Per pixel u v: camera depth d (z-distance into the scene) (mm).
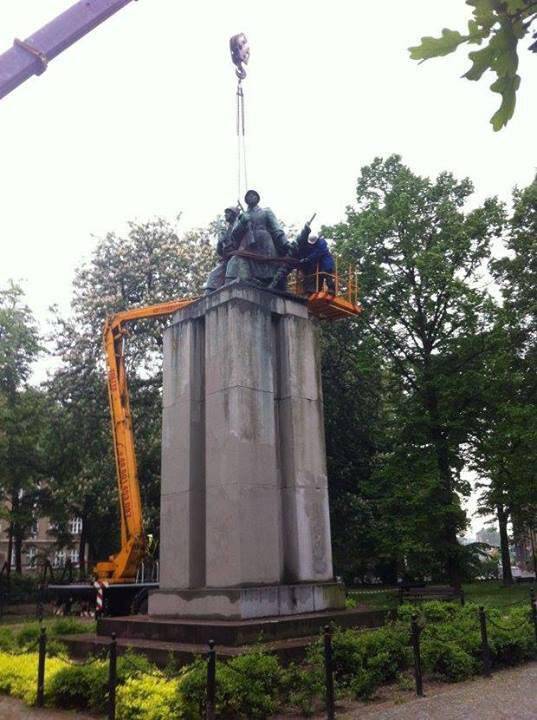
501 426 25203
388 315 27406
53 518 36469
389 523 26125
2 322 32156
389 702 9273
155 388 29141
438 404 26359
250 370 13531
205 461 13930
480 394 26078
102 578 21562
